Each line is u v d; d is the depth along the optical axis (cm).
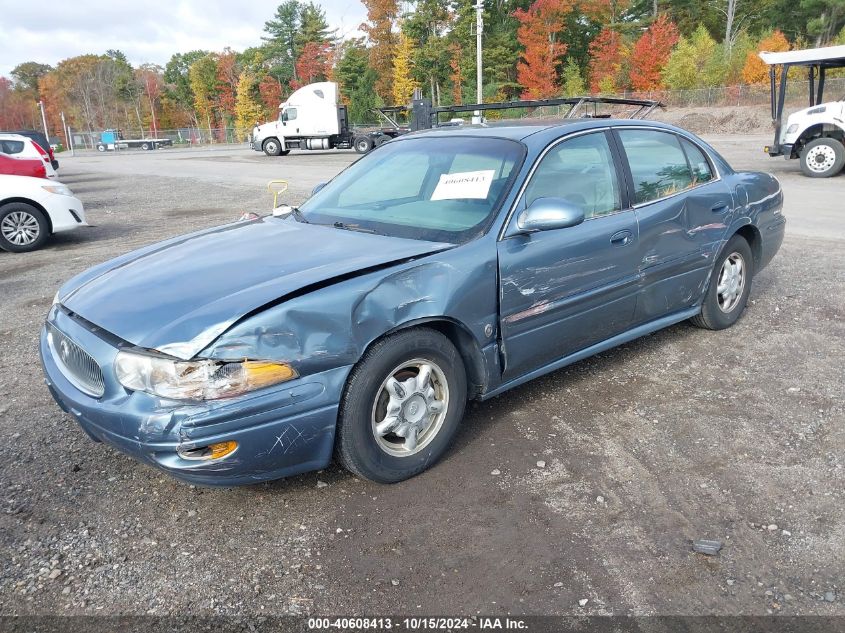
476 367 341
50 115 11038
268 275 298
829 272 669
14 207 956
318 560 267
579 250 370
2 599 248
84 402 278
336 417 285
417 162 409
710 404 393
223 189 1712
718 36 6594
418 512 296
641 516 290
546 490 310
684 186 454
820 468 323
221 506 304
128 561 269
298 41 8262
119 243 1009
